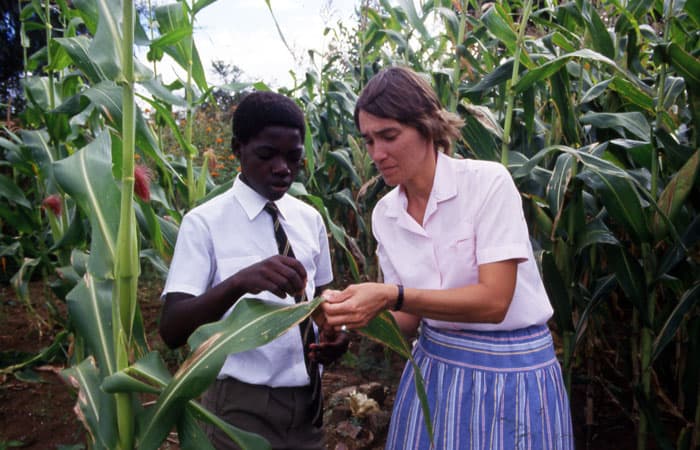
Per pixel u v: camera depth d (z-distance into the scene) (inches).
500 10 85.7
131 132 41.6
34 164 101.3
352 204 139.3
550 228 90.0
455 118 56.8
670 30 88.8
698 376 82.7
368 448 103.0
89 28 65.9
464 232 54.7
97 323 43.2
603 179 75.6
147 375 41.3
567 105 85.5
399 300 48.6
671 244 86.0
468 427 55.6
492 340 56.6
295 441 57.7
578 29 104.4
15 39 255.9
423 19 124.3
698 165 73.4
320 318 52.9
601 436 107.5
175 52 86.8
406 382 64.9
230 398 55.5
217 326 41.4
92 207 43.9
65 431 107.9
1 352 135.1
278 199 58.7
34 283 205.8
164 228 87.2
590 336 101.3
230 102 324.2
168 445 101.3
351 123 157.0
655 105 84.6
